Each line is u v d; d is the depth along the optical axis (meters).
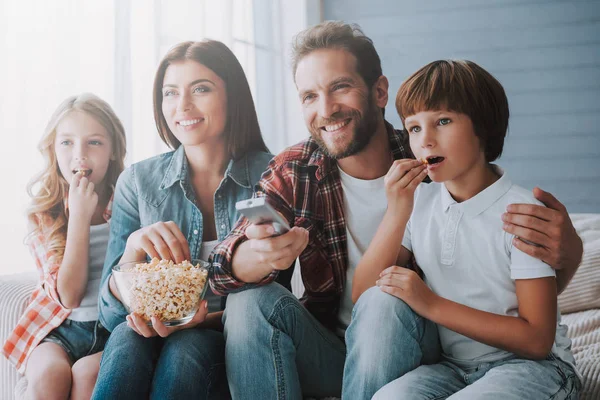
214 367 1.12
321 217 1.35
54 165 1.57
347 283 1.33
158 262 1.17
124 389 1.04
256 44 2.95
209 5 2.50
